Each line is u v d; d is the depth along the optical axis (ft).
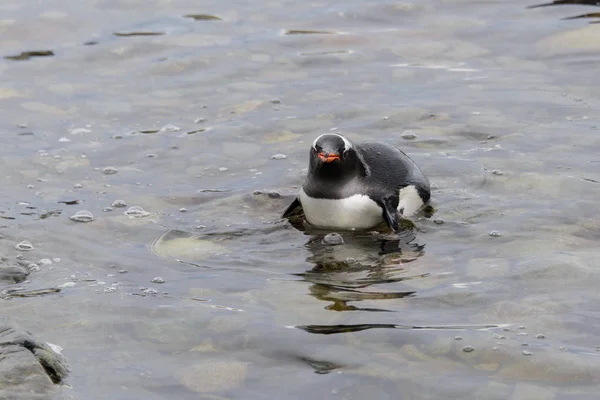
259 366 29.68
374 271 36.94
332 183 41.24
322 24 69.97
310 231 41.75
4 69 62.75
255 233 41.45
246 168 48.47
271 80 60.29
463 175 46.14
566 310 32.58
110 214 43.24
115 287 35.83
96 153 50.49
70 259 38.55
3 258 38.27
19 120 55.06
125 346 31.19
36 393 27.53
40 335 31.96
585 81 57.72
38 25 69.97
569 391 27.48
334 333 31.55
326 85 59.16
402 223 41.60
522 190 44.09
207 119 54.85
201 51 65.36
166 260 38.47
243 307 33.83
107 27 70.03
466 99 55.93
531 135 50.34
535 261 36.63
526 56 62.44
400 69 61.31
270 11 73.05
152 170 48.44
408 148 49.75
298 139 51.75
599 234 39.19
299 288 35.47
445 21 69.62
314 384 28.48
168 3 75.20
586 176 45.03
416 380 28.40
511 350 29.86
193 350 30.81
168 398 27.96
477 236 39.75
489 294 34.04
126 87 59.98
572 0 71.77
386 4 73.41
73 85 60.34
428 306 33.37
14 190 45.83
